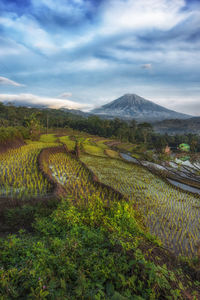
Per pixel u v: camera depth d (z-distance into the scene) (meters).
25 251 4.32
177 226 11.37
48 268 3.50
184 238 9.92
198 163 60.78
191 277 4.61
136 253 3.95
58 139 62.81
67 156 32.50
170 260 4.68
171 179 27.83
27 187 14.11
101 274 3.46
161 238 9.72
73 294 3.03
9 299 2.90
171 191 19.61
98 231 5.64
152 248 4.54
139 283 3.27
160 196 17.39
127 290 3.08
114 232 5.12
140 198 16.28
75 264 3.78
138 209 13.23
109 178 22.16
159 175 26.84
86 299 2.92
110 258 3.81
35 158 26.19
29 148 36.72
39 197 11.66
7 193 12.38
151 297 3.02
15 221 7.92
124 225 6.43
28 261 3.76
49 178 16.20
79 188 15.89
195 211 14.27
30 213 8.55
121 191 17.83
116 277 3.39
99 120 137.12
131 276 3.42
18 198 11.10
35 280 3.23
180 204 15.65
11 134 38.47
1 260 4.00
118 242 4.40
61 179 18.42
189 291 3.58
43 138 63.47
